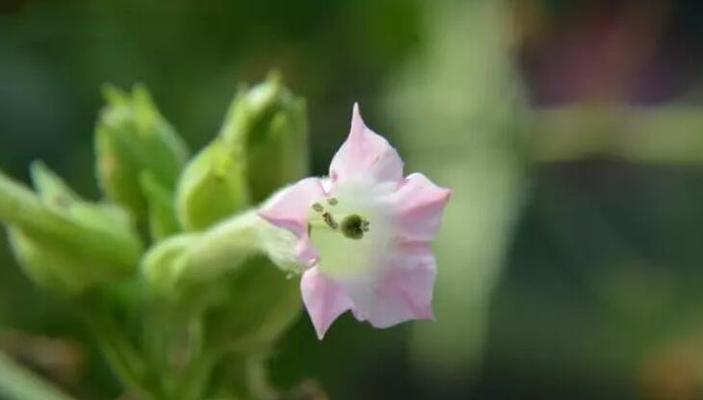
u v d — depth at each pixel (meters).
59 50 0.67
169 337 0.43
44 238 0.43
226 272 0.42
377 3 0.67
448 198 0.39
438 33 0.67
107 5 0.67
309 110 0.67
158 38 0.67
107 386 0.59
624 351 0.76
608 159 0.72
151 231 0.45
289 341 0.65
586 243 0.76
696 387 0.73
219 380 0.43
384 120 0.67
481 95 0.66
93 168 0.66
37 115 0.67
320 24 0.68
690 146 0.71
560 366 0.75
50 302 0.62
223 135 0.44
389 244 0.39
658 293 0.76
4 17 0.66
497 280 0.64
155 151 0.45
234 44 0.67
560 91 0.73
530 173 0.68
